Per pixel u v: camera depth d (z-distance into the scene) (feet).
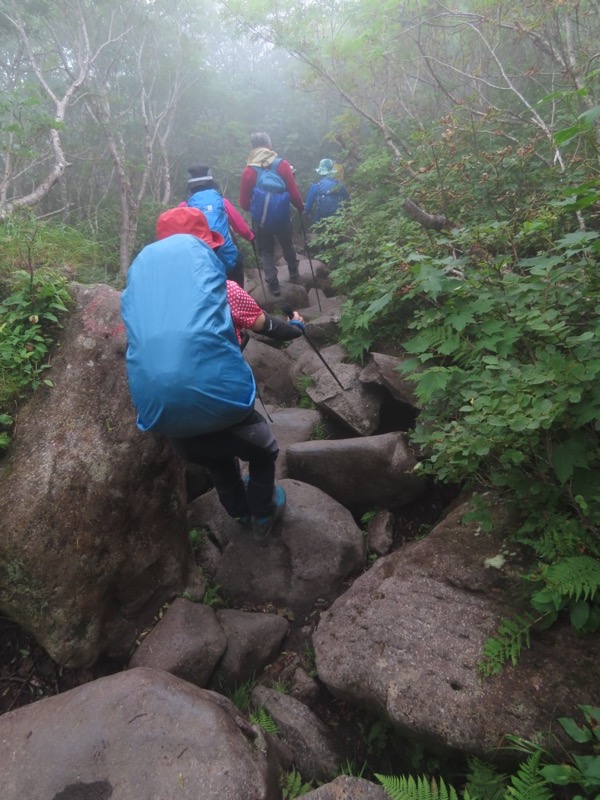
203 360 6.12
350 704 7.27
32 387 7.97
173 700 5.70
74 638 6.97
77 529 7.13
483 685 5.75
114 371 8.25
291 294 20.03
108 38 25.38
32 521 6.89
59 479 7.23
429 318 8.29
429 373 7.75
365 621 7.03
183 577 8.46
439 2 17.81
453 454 6.51
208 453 7.26
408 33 18.79
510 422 5.59
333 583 8.69
